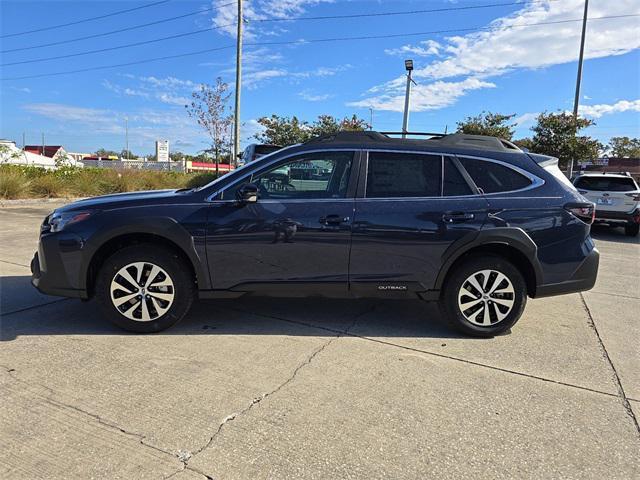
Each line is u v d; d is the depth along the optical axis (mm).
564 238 4371
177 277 4285
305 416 3037
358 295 4383
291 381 3502
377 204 4285
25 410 3008
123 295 4270
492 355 4102
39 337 4199
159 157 47125
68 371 3555
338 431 2887
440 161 4402
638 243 12039
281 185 4355
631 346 4406
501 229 4273
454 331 4645
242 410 3084
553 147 24594
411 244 4266
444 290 4434
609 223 13070
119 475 2441
